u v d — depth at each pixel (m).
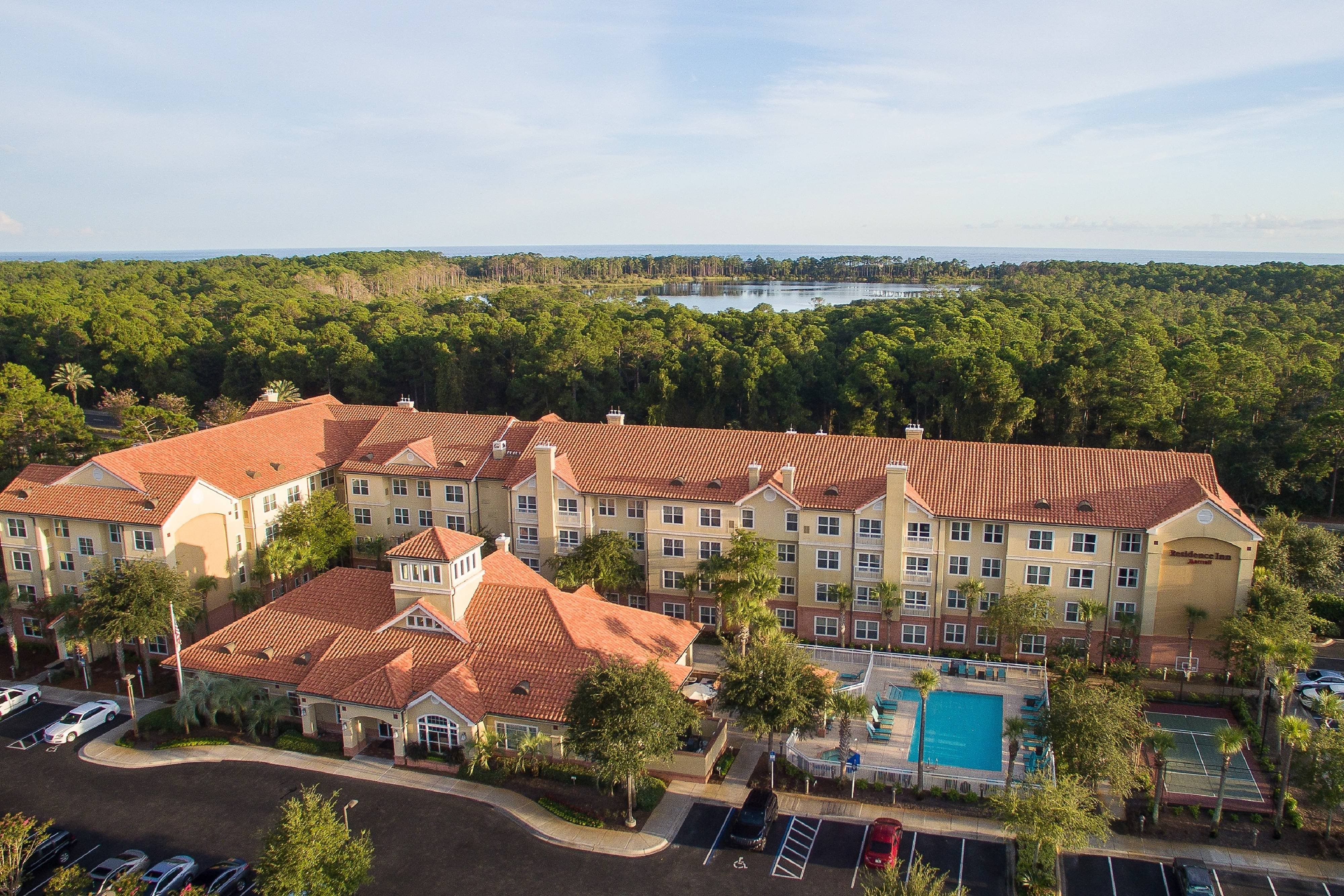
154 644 61.50
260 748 49.12
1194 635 57.38
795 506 61.59
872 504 60.06
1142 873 39.12
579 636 49.72
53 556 62.81
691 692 51.09
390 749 48.72
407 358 134.75
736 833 40.62
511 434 74.00
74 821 42.72
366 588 55.00
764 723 44.38
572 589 61.53
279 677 50.31
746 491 63.31
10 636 60.41
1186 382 101.00
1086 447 107.44
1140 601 57.56
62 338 147.62
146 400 143.12
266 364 133.50
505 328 136.50
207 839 41.25
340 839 34.31
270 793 45.00
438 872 38.84
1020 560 59.06
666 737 41.56
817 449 65.25
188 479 61.75
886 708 53.47
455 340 133.62
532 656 48.78
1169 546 56.50
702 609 65.56
